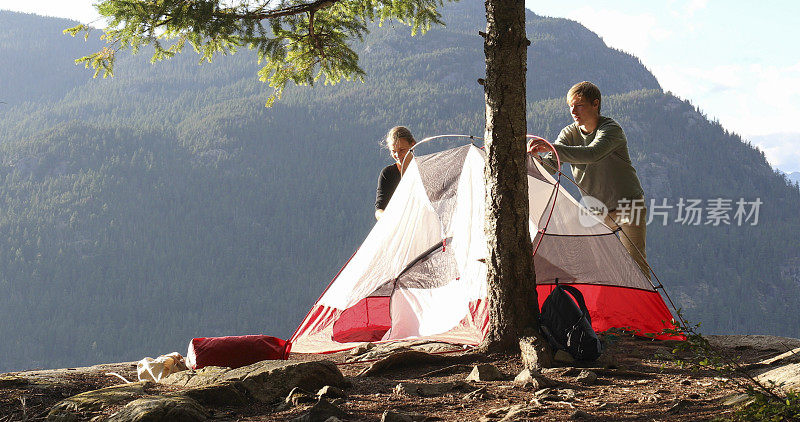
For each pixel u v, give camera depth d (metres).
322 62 7.24
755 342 4.64
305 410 2.80
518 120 4.07
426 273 5.02
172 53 6.43
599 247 4.80
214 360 4.03
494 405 2.90
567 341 3.85
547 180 4.97
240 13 6.19
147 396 2.88
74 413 2.71
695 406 2.70
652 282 4.80
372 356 4.34
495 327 4.10
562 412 2.70
